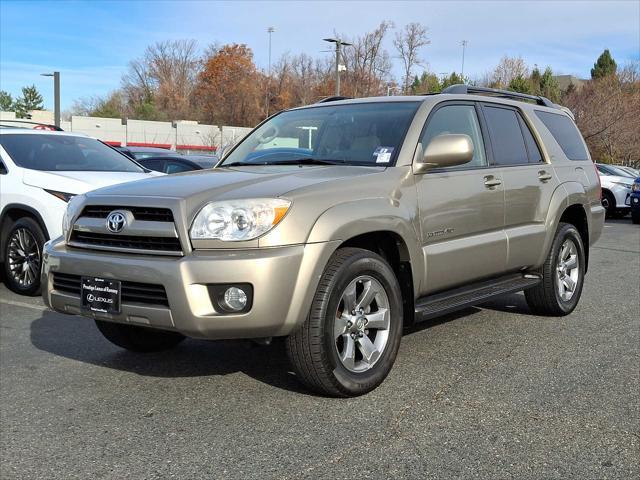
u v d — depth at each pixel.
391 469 2.97
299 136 4.91
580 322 5.70
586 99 39.66
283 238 3.45
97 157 7.77
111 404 3.80
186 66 90.94
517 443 3.24
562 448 3.19
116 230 3.67
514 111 5.58
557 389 3.99
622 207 18.70
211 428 3.45
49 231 6.56
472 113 5.05
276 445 3.23
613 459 3.08
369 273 3.85
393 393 3.91
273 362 4.55
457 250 4.49
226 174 4.12
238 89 78.00
